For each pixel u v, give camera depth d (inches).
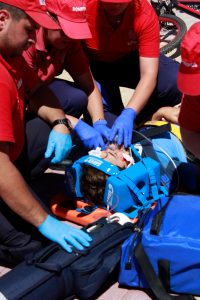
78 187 126.2
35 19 94.5
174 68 159.3
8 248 110.0
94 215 124.0
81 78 143.7
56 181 144.4
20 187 99.2
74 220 126.0
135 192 120.4
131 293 105.8
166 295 98.7
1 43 97.1
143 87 141.4
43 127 122.9
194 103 109.5
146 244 101.1
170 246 99.3
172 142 135.9
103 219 113.0
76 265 101.3
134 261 103.2
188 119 112.5
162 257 100.4
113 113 162.7
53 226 103.7
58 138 120.0
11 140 97.0
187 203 110.2
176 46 246.1
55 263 100.8
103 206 125.3
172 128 142.5
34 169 125.7
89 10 143.7
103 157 126.1
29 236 109.7
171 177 129.9
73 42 139.3
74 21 117.7
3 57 99.1
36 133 122.1
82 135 130.6
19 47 97.6
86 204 127.5
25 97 122.9
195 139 115.3
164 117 153.4
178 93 159.8
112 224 110.3
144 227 104.7
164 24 268.2
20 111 105.0
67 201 131.8
